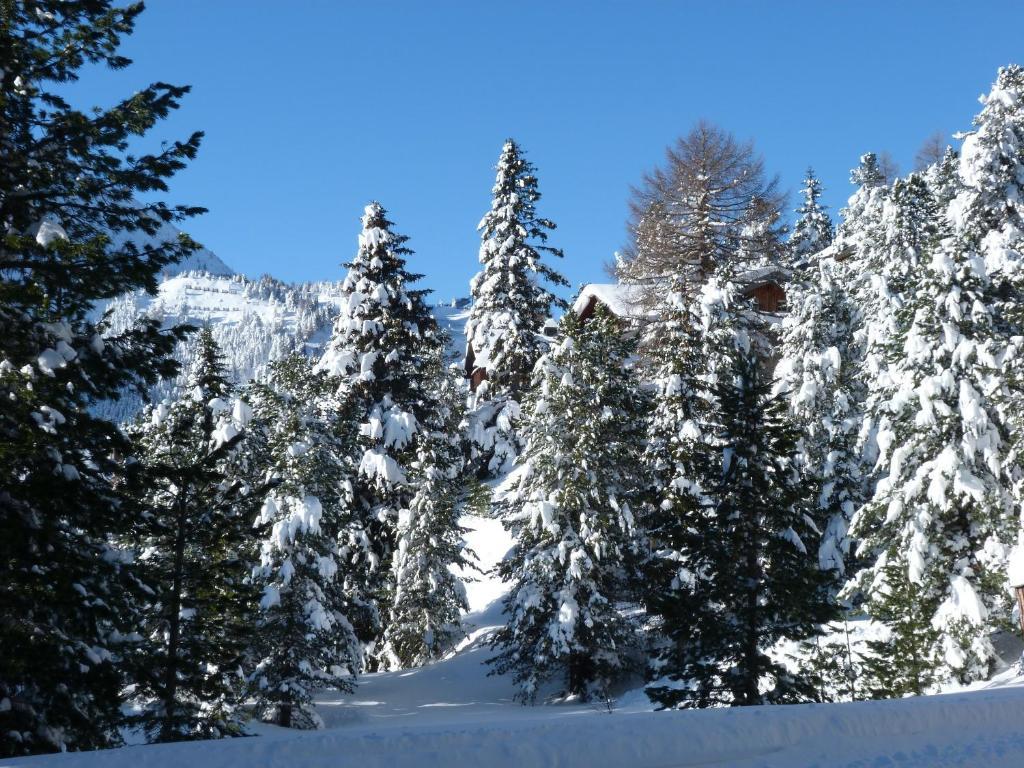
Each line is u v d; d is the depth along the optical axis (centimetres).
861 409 3472
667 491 2961
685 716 1047
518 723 1062
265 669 2809
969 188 3456
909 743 1041
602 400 3303
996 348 2459
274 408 3259
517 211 5634
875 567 2614
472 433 5462
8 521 1282
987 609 2386
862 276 4128
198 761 886
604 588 3178
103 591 1376
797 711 1084
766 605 1947
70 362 1364
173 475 1551
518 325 5328
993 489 2425
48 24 1462
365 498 3866
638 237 5003
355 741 938
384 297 4012
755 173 4953
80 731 1380
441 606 3772
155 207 1452
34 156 1404
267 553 2912
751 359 2169
